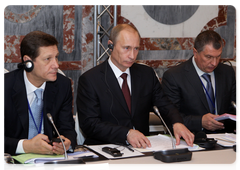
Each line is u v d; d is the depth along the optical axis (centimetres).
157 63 427
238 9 447
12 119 179
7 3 361
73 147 166
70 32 391
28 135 184
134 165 137
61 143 150
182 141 184
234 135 199
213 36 235
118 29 206
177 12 425
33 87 182
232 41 450
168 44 428
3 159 129
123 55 204
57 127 195
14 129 180
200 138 177
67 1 385
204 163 142
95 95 208
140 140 168
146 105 221
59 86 195
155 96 229
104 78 212
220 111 248
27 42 169
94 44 393
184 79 250
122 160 145
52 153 149
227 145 174
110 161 143
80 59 400
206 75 250
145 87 223
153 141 181
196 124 224
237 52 454
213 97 250
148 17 416
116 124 201
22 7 368
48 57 170
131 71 222
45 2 376
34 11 372
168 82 252
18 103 179
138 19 413
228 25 446
